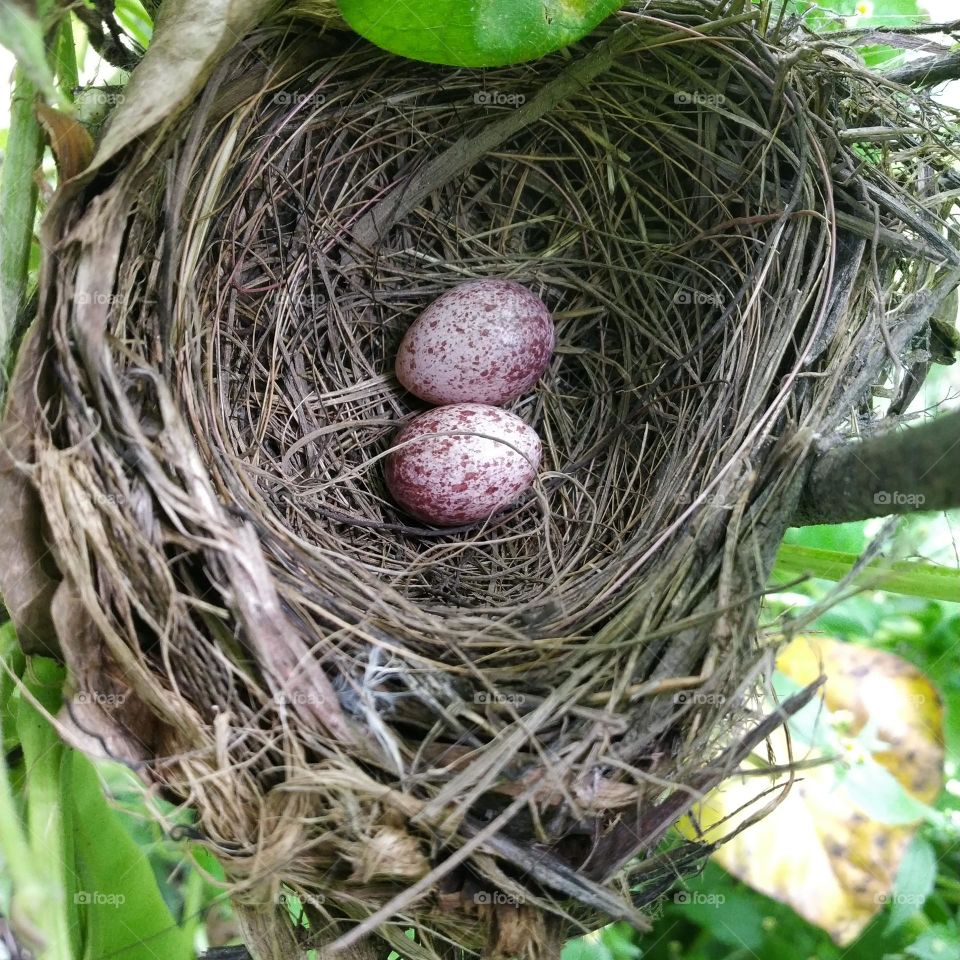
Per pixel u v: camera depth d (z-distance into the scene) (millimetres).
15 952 75
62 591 69
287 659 73
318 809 71
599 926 77
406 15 87
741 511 85
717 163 108
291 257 109
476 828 71
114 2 83
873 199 100
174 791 76
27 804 76
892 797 110
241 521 84
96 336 73
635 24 101
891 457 72
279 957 81
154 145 75
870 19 130
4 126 93
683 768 74
